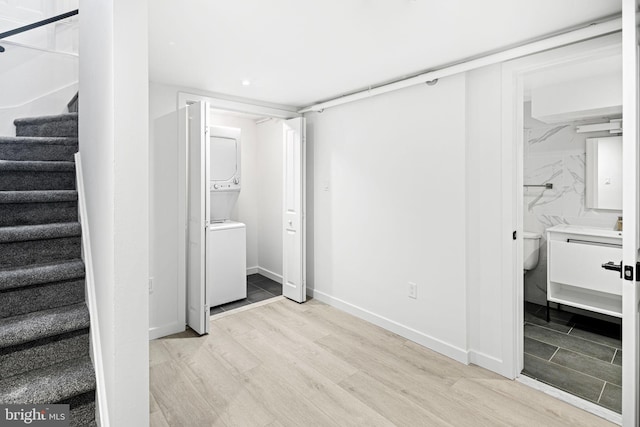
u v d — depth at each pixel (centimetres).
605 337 293
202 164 294
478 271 243
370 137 313
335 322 324
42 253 188
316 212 378
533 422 187
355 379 229
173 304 302
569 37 188
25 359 153
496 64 227
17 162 204
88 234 186
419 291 279
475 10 173
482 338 243
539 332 303
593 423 186
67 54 332
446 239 258
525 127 369
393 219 296
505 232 228
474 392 214
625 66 136
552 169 351
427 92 265
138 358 131
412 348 273
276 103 368
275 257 470
